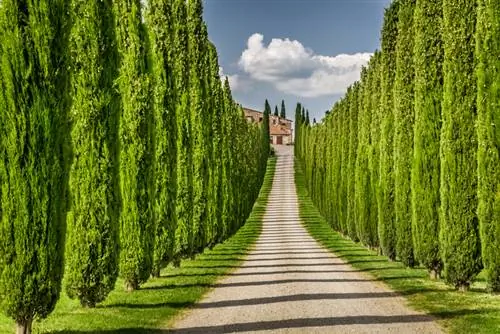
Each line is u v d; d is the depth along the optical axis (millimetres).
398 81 20688
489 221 13039
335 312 12594
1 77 8914
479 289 15391
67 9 9688
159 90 19828
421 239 17547
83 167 13102
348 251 29312
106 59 13328
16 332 9320
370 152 28906
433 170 17328
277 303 13891
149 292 15625
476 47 13281
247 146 53844
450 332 10375
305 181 86562
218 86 34812
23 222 8992
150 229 16328
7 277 8961
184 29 24641
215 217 31219
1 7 8992
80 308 13180
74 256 12992
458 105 14922
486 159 13031
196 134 28203
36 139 9070
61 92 9492
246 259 26016
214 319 11953
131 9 16219
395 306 13227
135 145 16109
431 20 17297
